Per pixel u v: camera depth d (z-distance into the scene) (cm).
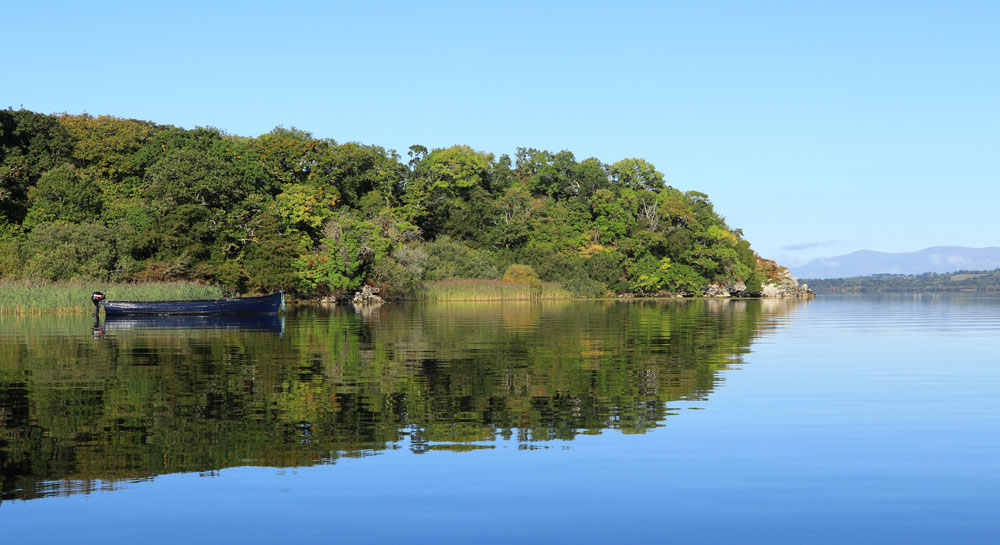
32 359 2366
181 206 7488
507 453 1136
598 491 956
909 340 3253
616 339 3216
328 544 787
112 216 7731
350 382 1852
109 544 788
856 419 1392
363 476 1016
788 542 795
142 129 9681
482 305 8212
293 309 6944
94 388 1747
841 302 10888
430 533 816
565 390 1727
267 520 854
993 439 1233
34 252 6681
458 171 12825
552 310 6756
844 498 934
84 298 5559
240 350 2673
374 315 5616
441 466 1064
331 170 10806
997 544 790
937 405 1541
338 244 8250
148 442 1205
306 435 1255
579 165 14400
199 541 796
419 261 9125
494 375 1992
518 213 12606
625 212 13088
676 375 2005
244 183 8988
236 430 1294
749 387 1781
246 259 8081
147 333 3556
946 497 939
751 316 5675
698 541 797
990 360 2398
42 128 8944
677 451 1152
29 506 901
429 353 2566
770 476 1022
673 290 12619
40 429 1297
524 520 855
